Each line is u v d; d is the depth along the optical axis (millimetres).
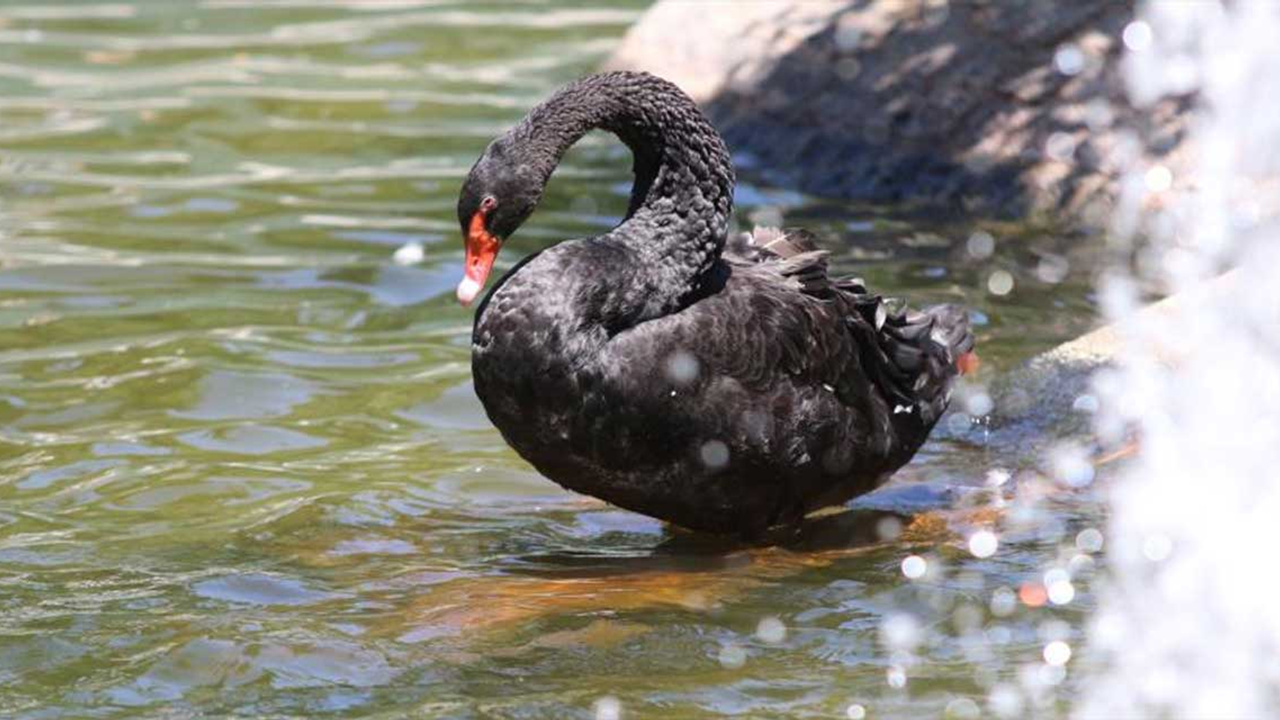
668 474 9406
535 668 8305
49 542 9750
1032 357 11992
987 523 10078
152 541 9797
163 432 11281
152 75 19938
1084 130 15562
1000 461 10938
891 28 16844
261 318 13242
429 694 8047
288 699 8016
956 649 8469
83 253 14523
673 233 9453
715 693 8023
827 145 16625
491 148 9555
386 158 17281
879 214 15695
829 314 9852
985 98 16094
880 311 10125
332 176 16703
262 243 14891
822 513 10344
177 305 13461
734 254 10391
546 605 8992
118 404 11695
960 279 13969
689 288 9422
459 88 19641
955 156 16000
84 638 8594
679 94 9586
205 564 9508
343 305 13547
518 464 11000
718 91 17516
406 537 9945
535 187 9523
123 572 9383
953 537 9906
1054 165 15539
